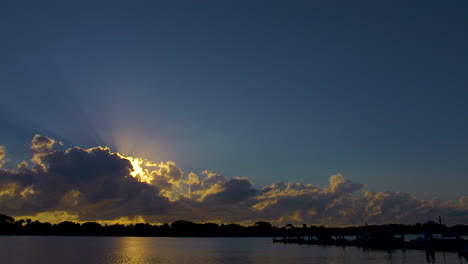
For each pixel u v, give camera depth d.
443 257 109.75
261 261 119.56
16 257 137.50
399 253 129.50
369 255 126.25
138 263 117.06
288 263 108.81
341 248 170.88
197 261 124.62
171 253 166.88
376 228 177.25
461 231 140.75
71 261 123.38
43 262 120.00
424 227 141.25
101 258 135.88
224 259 130.12
